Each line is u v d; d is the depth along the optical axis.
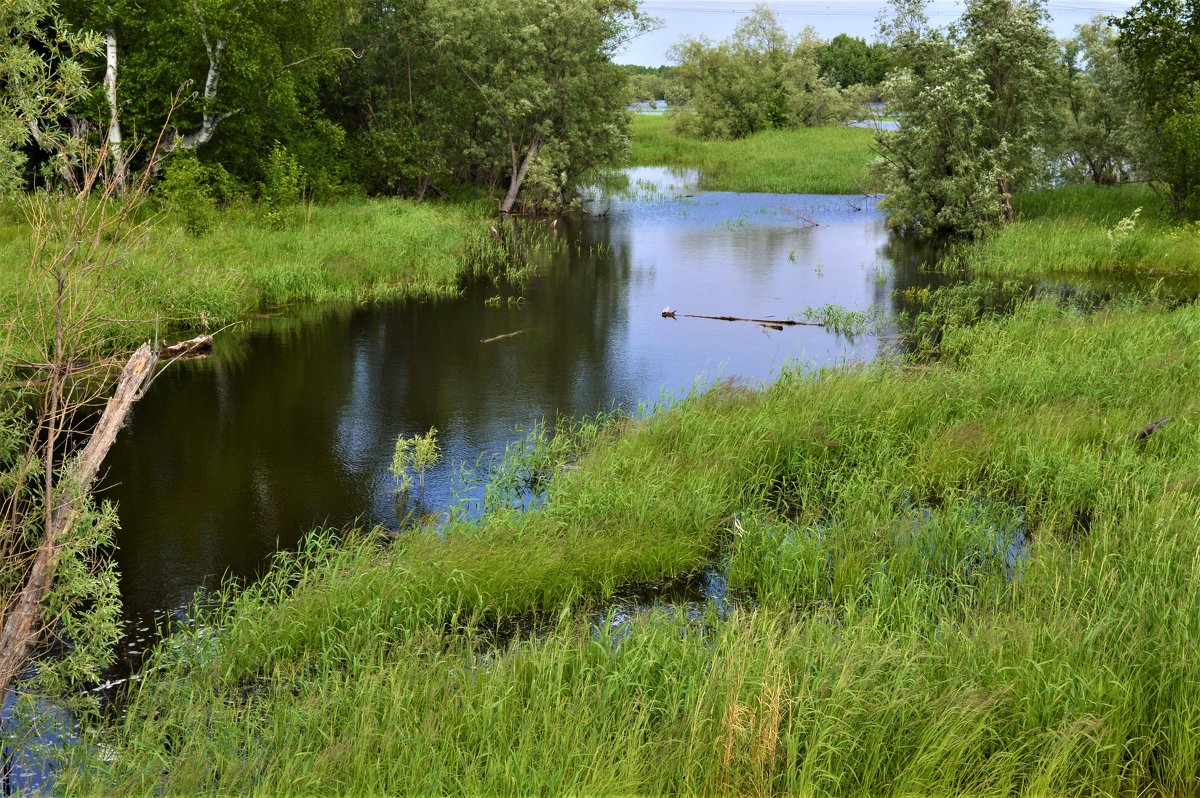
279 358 15.54
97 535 5.89
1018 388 12.20
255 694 6.46
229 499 9.95
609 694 5.76
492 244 27.55
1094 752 5.45
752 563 8.27
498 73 32.44
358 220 25.73
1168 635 6.25
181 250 18.91
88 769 5.45
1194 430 10.51
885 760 5.43
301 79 28.16
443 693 6.03
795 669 6.12
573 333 17.52
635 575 8.27
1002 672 5.97
